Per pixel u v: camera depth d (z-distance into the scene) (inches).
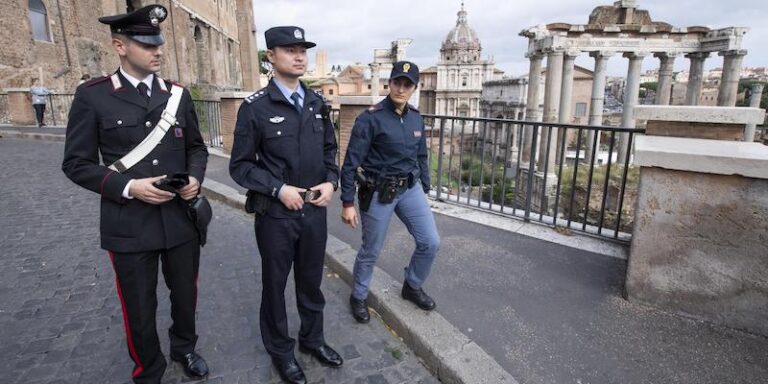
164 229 94.2
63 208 263.4
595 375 104.9
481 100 2459.4
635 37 872.3
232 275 171.0
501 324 126.0
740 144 132.3
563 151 202.1
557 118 906.7
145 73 89.7
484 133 228.7
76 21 889.5
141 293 94.3
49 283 162.4
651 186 127.6
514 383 101.3
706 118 137.2
